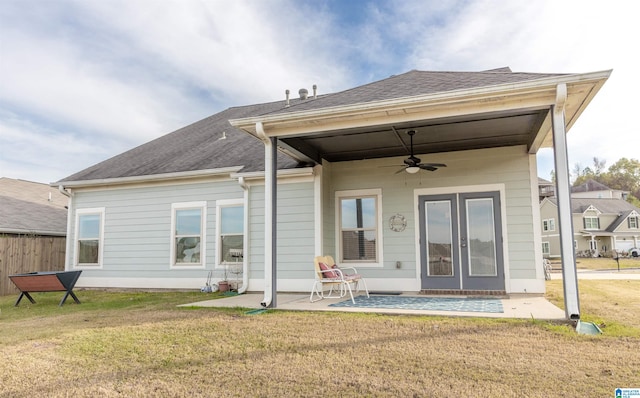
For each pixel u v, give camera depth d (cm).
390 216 921
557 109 540
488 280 840
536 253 818
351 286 930
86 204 1137
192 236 1030
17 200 1495
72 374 357
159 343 449
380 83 800
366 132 732
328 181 960
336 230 952
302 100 1401
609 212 4147
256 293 933
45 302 864
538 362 359
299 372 349
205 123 1507
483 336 446
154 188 1071
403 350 402
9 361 394
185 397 304
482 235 855
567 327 480
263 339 455
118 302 812
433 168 811
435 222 891
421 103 589
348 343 432
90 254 1122
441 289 868
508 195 846
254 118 679
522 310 596
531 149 816
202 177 1021
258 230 953
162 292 1004
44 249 1197
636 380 314
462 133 754
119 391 318
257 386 321
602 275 1518
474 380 321
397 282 899
